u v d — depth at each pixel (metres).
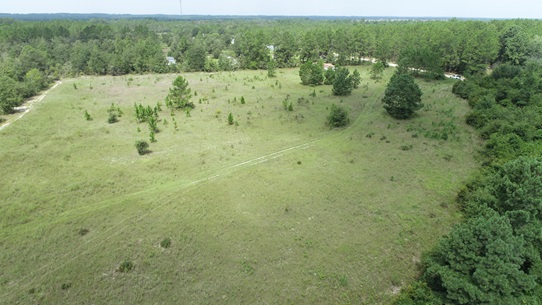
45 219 38.78
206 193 43.91
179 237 36.22
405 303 29.22
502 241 27.44
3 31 137.12
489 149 54.69
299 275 32.16
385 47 129.62
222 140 60.88
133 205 41.47
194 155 54.56
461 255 28.61
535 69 96.06
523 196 33.09
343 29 157.25
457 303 27.52
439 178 48.72
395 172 50.09
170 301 29.28
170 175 48.41
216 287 30.67
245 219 39.19
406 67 109.62
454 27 137.00
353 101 85.56
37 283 30.44
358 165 52.06
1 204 40.78
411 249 35.94
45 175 47.78
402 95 69.19
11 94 76.69
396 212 41.16
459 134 63.69
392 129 66.62
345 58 136.25
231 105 81.50
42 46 124.06
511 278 26.97
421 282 31.17
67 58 125.38
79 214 39.72
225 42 189.12
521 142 52.09
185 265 32.84
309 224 38.72
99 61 118.62
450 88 95.25
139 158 53.44
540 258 31.50
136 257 33.59
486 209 34.81
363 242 36.38
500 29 139.25
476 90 81.75
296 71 130.38
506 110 65.69
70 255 33.66
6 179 46.34
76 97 86.88
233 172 49.25
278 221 39.03
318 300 29.97
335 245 35.81
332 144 59.50
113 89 95.25
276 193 44.16
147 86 99.25
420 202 43.22
